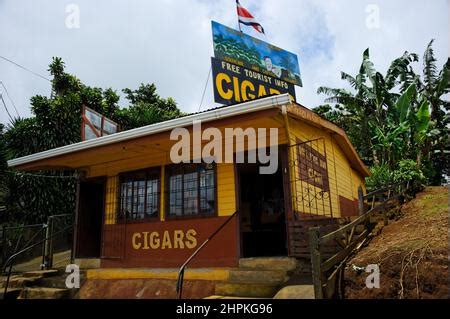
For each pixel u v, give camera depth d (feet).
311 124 28.43
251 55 44.60
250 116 19.95
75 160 29.40
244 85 42.78
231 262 23.86
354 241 20.84
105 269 28.63
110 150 25.46
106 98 59.21
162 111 64.49
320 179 28.73
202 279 23.34
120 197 30.58
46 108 49.78
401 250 16.46
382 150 62.64
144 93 75.72
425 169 55.21
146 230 28.32
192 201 26.73
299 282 18.66
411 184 40.24
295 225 22.18
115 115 56.65
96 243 33.45
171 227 27.12
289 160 23.40
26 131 48.60
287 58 49.24
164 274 25.32
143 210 29.01
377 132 58.08
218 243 24.76
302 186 24.40
